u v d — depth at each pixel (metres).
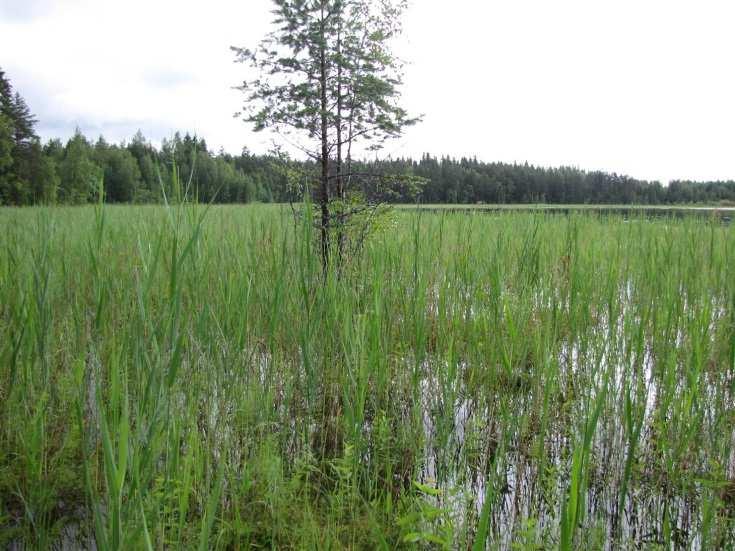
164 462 3.24
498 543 2.82
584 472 2.70
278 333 4.38
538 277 5.31
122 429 1.92
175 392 3.36
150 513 2.36
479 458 3.94
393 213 6.72
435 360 4.86
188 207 3.46
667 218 8.07
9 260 4.32
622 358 4.27
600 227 9.06
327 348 4.41
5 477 3.33
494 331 4.45
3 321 3.84
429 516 2.66
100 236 3.47
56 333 4.66
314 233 5.82
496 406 4.34
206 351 3.73
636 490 3.57
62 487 3.33
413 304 4.57
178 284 2.62
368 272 4.67
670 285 4.93
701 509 3.12
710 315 4.36
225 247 4.70
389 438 3.82
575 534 2.83
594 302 5.69
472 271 5.29
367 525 3.02
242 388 3.92
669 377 3.64
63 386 3.94
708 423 3.76
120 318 3.85
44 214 4.12
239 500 3.23
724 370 4.07
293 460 3.89
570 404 4.26
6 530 2.98
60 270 4.91
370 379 4.21
